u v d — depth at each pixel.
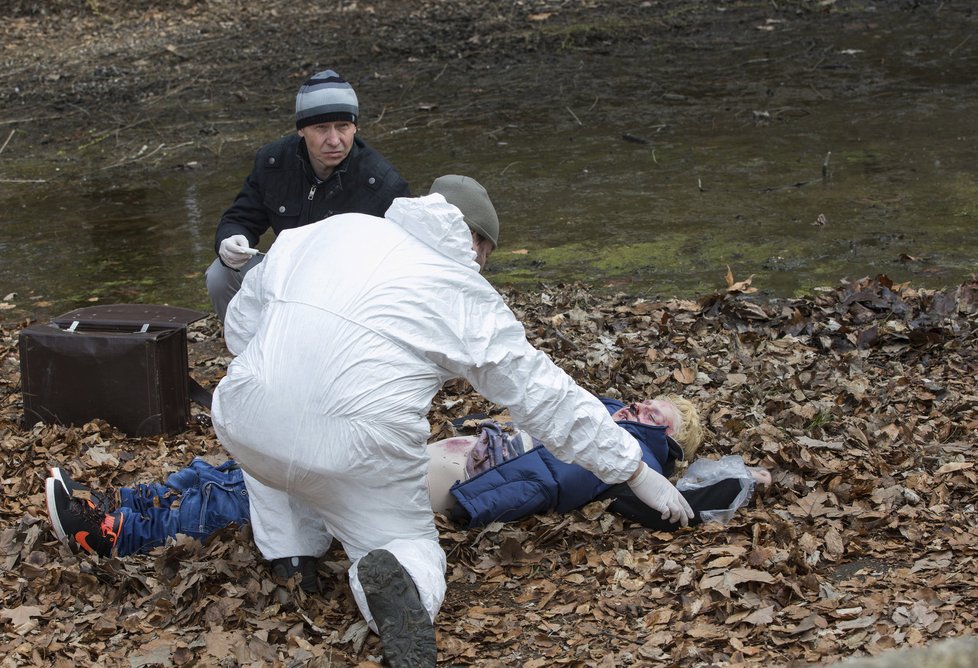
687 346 5.90
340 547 3.97
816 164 9.72
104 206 9.73
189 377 5.22
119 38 15.62
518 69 13.95
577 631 3.49
